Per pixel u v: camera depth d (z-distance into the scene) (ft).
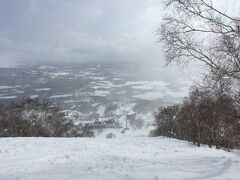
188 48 35.35
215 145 71.77
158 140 76.84
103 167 34.14
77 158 41.47
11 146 52.70
